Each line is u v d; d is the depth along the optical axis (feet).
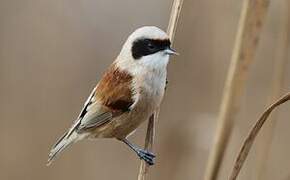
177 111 38.42
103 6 44.39
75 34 43.37
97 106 29.17
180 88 38.81
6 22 42.93
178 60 39.19
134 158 42.04
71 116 41.93
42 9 42.83
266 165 28.71
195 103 37.91
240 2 35.94
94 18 44.04
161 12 43.88
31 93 42.01
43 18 42.80
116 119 28.91
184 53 39.01
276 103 21.53
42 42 42.68
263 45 36.06
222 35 36.58
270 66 36.24
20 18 42.88
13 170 40.27
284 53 28.40
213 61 37.24
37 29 42.75
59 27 42.93
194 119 35.81
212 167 25.07
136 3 44.75
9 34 42.70
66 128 41.57
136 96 28.19
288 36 28.40
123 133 29.53
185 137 36.09
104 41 44.11
